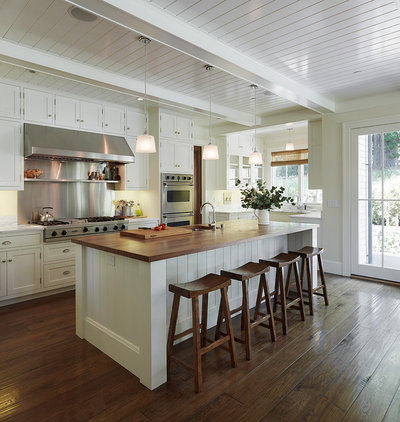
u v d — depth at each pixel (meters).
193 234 3.06
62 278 4.05
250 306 3.51
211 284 2.21
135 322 2.21
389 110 4.37
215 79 3.90
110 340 2.46
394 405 1.89
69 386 2.10
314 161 5.32
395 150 4.31
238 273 2.49
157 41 2.63
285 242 4.10
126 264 2.28
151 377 2.05
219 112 5.07
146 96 4.16
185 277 2.79
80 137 4.27
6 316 3.31
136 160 5.03
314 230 3.94
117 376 2.21
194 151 6.50
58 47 2.98
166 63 3.38
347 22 2.58
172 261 2.68
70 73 3.31
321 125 5.22
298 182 7.07
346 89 4.24
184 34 2.56
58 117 4.11
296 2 2.31
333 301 3.71
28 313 3.39
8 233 3.59
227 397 1.97
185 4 2.31
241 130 6.08
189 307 2.88
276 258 3.13
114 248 2.28
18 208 4.20
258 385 2.09
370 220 4.58
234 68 3.17
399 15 2.48
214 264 3.06
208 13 2.43
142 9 2.26
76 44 2.92
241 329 2.96
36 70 3.21
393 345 2.62
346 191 4.76
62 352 2.55
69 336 2.85
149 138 3.12
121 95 4.29
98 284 2.60
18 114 3.79
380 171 4.46
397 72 3.67
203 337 2.54
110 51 3.07
